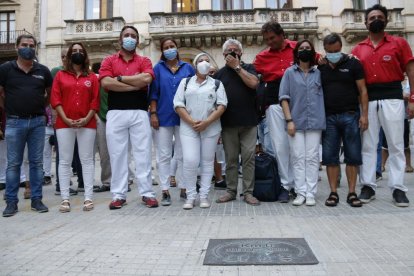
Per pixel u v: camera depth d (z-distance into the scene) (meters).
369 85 4.85
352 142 4.79
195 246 3.25
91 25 19.03
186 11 19.09
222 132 5.25
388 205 4.77
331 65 4.86
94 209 4.99
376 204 4.85
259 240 3.35
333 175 4.93
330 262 2.81
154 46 18.80
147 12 19.08
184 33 18.14
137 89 4.92
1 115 6.66
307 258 2.88
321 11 18.92
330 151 4.87
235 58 4.84
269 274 2.61
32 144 4.99
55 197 6.17
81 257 3.04
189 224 4.02
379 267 2.69
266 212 4.51
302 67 4.95
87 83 5.05
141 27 19.03
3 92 5.01
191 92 4.85
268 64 5.41
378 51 4.77
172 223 4.09
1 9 19.89
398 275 2.54
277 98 5.24
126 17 19.20
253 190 5.19
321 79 4.92
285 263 2.79
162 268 2.77
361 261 2.82
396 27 18.62
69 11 19.62
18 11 19.84
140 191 5.10
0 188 7.09
